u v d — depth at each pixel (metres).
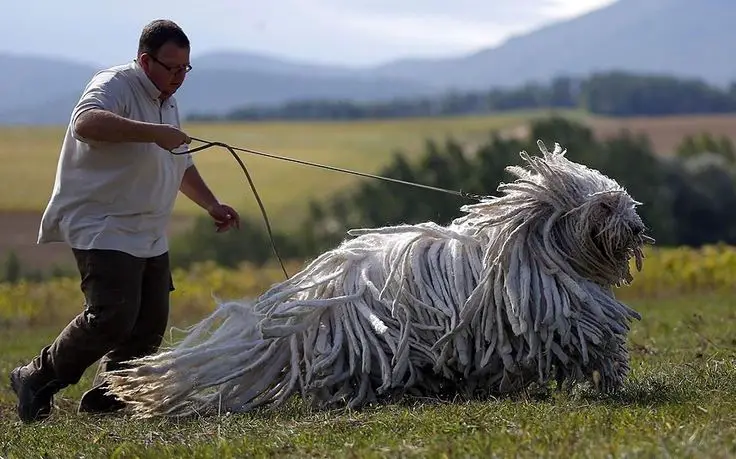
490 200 7.76
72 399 9.23
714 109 175.12
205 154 61.06
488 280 7.46
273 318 7.83
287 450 5.91
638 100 172.00
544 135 41.69
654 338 11.01
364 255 7.97
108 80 7.88
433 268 7.65
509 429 5.90
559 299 7.39
